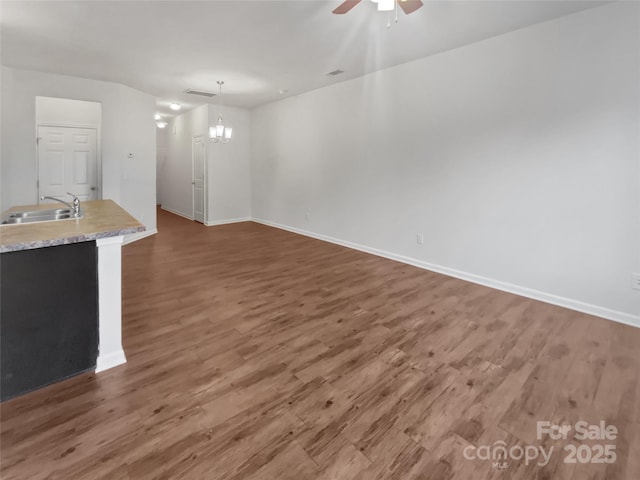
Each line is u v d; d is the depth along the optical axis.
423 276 4.09
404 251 4.64
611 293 2.98
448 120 3.97
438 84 4.02
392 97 4.55
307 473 1.44
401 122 4.48
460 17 3.04
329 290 3.58
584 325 2.86
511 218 3.54
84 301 2.05
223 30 3.31
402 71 4.38
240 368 2.18
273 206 7.10
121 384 1.99
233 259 4.71
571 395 1.97
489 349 2.46
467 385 2.04
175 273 4.06
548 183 3.26
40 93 4.68
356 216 5.29
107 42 3.62
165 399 1.87
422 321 2.89
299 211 6.43
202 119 7.18
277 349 2.41
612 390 2.01
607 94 2.86
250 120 7.50
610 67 2.83
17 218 2.66
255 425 1.70
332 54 3.99
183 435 1.62
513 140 3.46
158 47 3.76
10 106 4.50
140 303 3.15
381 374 2.14
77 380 2.02
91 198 5.73
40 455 1.49
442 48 3.81
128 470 1.43
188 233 6.43
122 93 5.34
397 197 4.65
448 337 2.62
